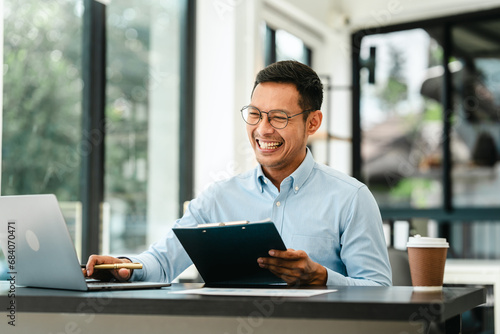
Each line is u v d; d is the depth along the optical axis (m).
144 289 1.37
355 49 5.32
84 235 3.32
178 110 4.21
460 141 4.98
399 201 5.19
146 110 3.88
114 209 3.56
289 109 1.62
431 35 5.10
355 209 1.64
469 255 4.90
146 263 1.61
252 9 4.31
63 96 3.18
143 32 3.86
